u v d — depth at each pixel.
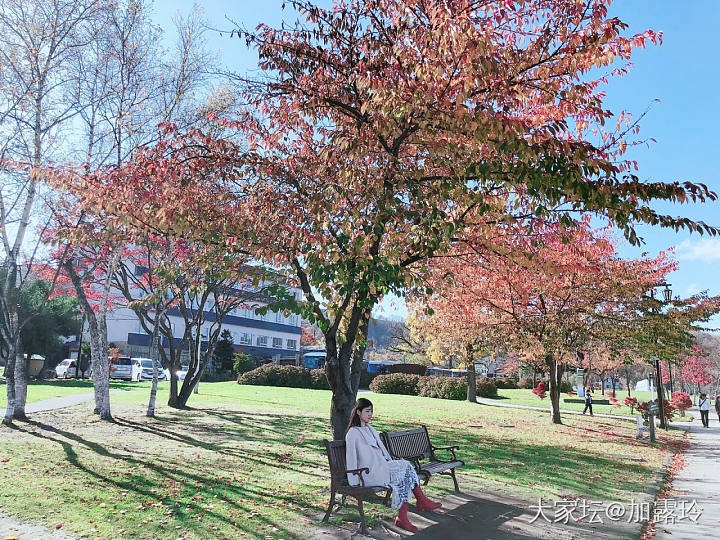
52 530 5.81
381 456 6.84
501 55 7.39
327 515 6.62
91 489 7.55
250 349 63.75
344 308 9.40
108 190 8.73
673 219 7.00
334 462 6.78
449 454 12.37
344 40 8.70
